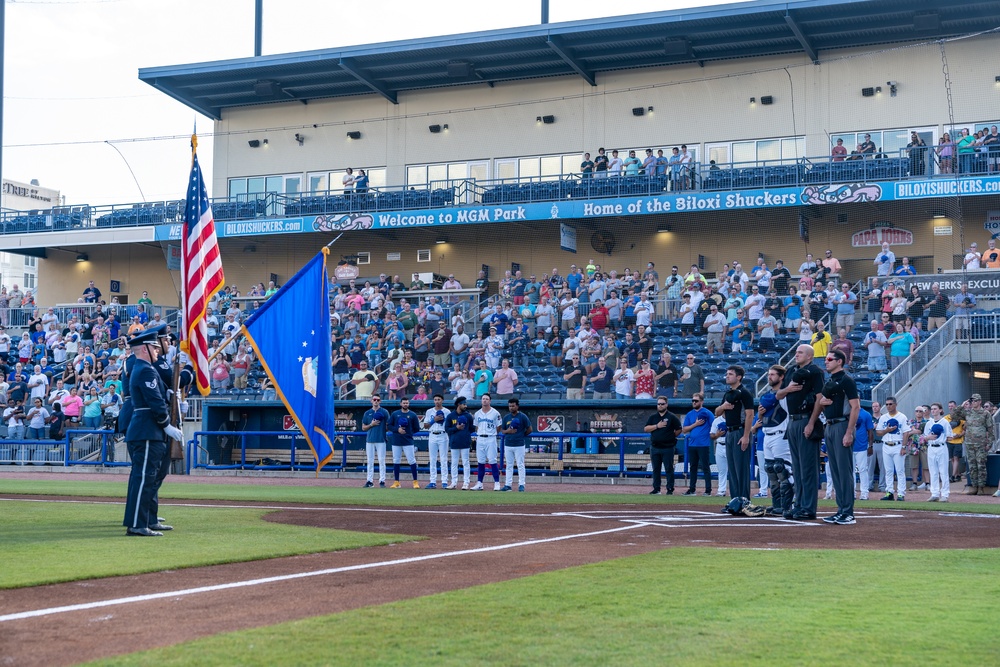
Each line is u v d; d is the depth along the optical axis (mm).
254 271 41375
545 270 37906
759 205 32594
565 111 38344
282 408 27594
